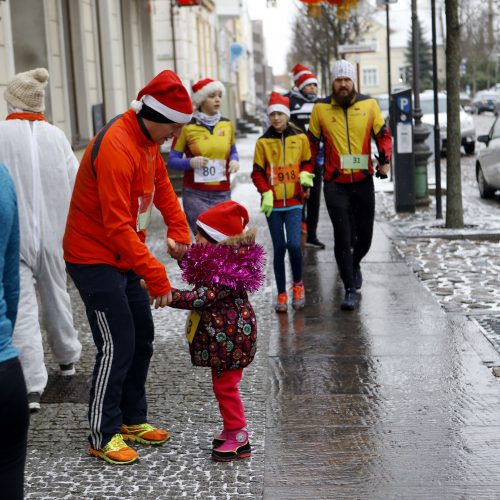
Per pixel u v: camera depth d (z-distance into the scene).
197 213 7.94
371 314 7.30
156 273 4.15
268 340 6.59
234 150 8.08
